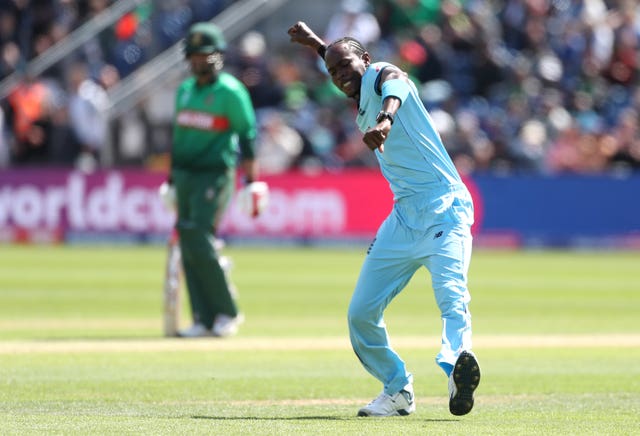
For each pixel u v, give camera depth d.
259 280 63.75
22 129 90.00
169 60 93.19
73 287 58.66
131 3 94.31
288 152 89.88
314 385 29.38
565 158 92.00
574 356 36.12
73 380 29.56
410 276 24.14
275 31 98.50
